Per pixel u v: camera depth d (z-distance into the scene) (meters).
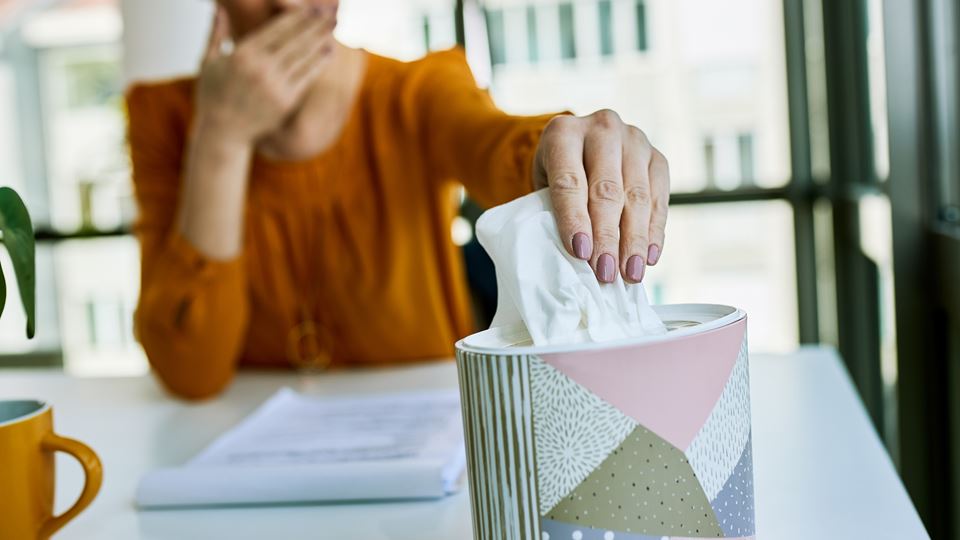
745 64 2.90
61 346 3.46
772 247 2.92
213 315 1.01
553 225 0.42
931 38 1.36
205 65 1.04
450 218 1.25
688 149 2.97
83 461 0.51
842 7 2.23
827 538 0.50
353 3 3.02
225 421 0.89
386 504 0.60
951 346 1.32
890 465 0.61
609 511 0.36
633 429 0.36
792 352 0.99
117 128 3.40
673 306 0.44
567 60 3.04
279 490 0.61
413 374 1.07
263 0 1.08
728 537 0.38
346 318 1.21
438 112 1.14
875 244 1.78
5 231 0.46
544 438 0.36
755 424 0.73
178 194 1.21
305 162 1.19
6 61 3.41
